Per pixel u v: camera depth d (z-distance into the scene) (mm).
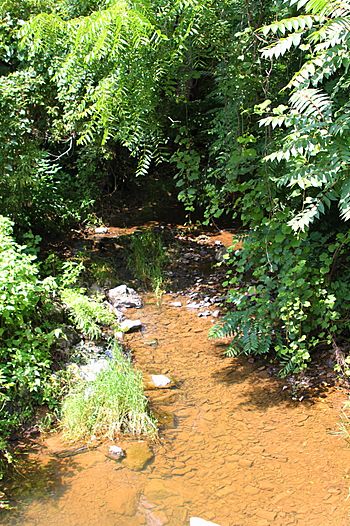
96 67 4883
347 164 3289
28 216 6852
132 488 3279
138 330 5266
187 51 4863
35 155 5789
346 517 3027
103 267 6480
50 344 4238
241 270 4594
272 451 3588
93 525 2994
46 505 3143
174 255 7125
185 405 4109
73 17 6004
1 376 3691
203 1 4180
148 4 3834
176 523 3012
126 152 8789
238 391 4262
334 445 3604
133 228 8094
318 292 4254
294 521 3014
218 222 8391
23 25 4695
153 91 4754
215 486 3295
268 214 4828
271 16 4668
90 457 3543
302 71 3238
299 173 3355
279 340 4387
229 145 4941
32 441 3686
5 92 5445
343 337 4547
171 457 3553
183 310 5727
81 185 8344
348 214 2992
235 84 4809
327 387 4184
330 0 2873
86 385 4086
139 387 4066
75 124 6594
